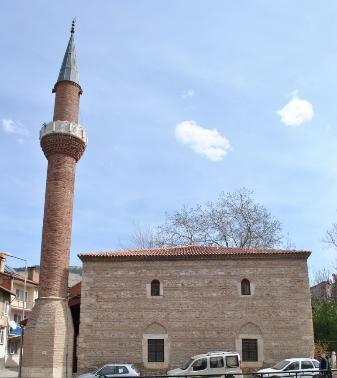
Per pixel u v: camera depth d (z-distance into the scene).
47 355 30.34
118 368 25.62
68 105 37.59
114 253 32.75
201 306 31.11
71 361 31.50
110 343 30.61
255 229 53.78
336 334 41.09
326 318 42.03
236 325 30.64
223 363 26.22
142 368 30.05
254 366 29.73
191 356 30.19
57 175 34.97
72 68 38.94
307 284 31.20
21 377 30.64
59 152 35.53
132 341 30.62
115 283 31.83
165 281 31.75
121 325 30.97
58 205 34.25
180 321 30.91
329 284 60.25
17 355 52.34
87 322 31.00
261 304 30.97
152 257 32.12
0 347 47.12
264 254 31.84
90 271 32.09
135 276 31.94
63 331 31.48
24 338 31.36
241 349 30.20
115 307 31.31
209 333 30.56
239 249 34.22
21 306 57.09
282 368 25.33
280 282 31.34
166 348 30.42
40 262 33.38
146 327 30.88
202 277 31.70
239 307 30.97
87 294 31.59
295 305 30.86
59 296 32.44
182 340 30.52
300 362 25.55
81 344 30.58
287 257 31.78
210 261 32.03
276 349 30.08
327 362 22.92
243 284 31.55
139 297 31.48
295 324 30.52
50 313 31.48
